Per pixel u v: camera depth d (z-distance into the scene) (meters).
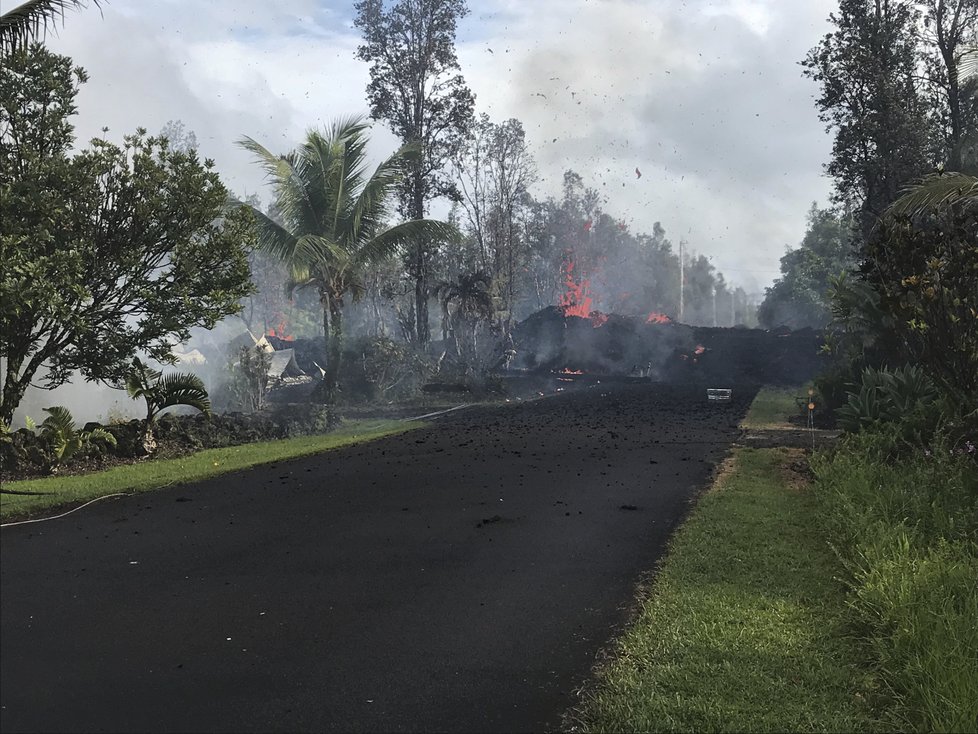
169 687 4.29
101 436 12.84
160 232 13.48
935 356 9.25
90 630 5.14
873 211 26.62
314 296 68.31
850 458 9.41
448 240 24.84
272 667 4.53
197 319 13.78
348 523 7.99
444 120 40.06
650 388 31.53
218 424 15.65
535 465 11.40
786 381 34.62
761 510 7.87
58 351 13.28
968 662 3.88
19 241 11.34
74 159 12.62
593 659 4.51
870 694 3.90
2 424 12.15
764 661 4.25
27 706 4.09
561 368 43.88
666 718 3.67
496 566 6.37
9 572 6.49
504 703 4.03
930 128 26.20
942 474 7.66
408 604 5.52
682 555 6.33
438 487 9.81
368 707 4.03
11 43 12.20
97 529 7.97
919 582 4.83
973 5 25.47
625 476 10.28
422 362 30.19
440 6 39.22
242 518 8.34
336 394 25.25
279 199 24.20
